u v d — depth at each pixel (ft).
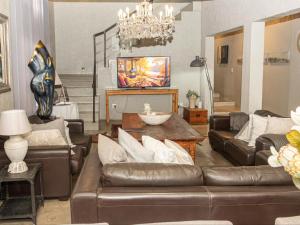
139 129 14.33
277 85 23.76
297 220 5.80
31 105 16.96
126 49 26.40
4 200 11.20
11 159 10.23
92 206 6.75
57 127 12.85
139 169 7.18
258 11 16.85
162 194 6.73
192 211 6.77
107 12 30.17
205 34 25.68
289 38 21.86
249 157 12.73
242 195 6.74
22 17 15.21
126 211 6.76
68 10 29.96
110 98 27.20
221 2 22.15
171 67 27.02
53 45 28.63
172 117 17.43
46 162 11.17
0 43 13.41
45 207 11.11
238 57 31.55
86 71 30.71
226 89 35.24
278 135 12.11
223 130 17.43
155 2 29.94
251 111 18.35
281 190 6.86
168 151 8.50
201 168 7.43
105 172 7.06
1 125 9.89
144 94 26.23
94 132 22.62
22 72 15.44
